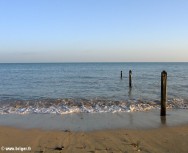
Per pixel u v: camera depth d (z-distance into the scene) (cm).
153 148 819
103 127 1120
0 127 1095
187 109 1577
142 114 1411
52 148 813
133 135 981
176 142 889
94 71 7450
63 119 1281
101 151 780
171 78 4309
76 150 791
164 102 1362
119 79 4203
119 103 1750
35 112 1454
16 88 2841
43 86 3092
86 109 1536
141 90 2625
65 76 5066
